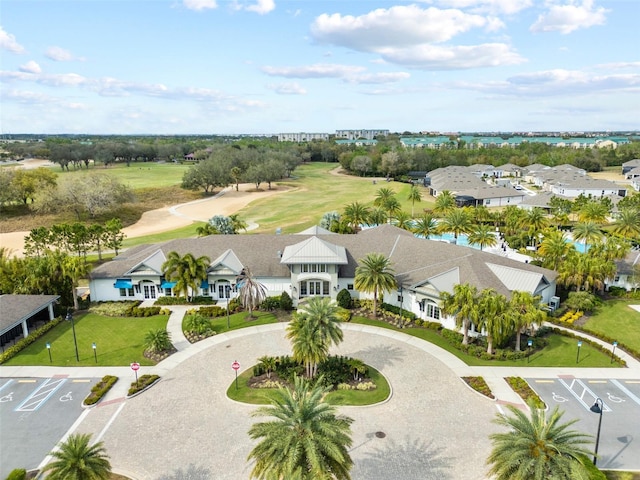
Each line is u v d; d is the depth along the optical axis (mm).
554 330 48406
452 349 44719
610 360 42469
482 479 27203
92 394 36344
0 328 43750
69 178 114562
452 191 139125
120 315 53781
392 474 27625
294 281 55938
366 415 33688
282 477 23234
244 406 35094
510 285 50469
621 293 58719
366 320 51875
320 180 191375
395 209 102438
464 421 33000
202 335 47688
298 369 39844
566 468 21344
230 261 59750
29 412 34531
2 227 103125
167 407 35031
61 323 51750
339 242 64125
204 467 28328
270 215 119750
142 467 28359
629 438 31234
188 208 131750
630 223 75750
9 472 28172
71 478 22984
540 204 115312
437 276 51000
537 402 35156
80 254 78688
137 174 196625
